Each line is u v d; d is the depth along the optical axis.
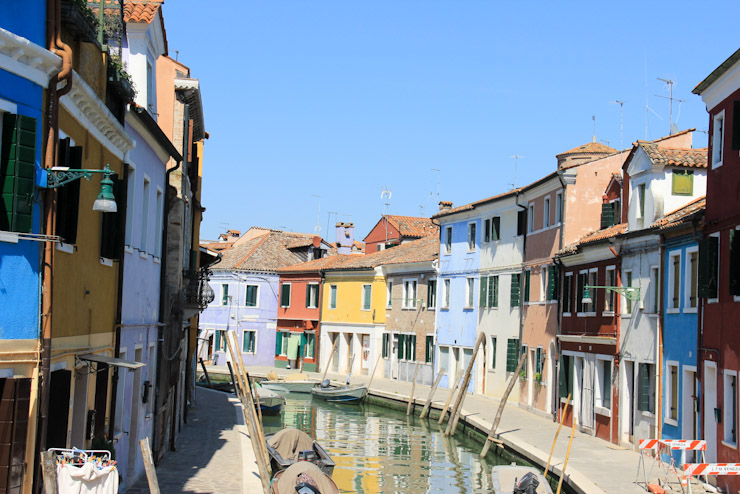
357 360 48.09
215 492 15.09
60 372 10.19
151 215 16.56
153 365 17.25
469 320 38.84
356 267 47.53
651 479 17.78
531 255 32.81
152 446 17.44
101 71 11.76
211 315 55.47
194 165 26.91
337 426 31.05
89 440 11.87
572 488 17.77
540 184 31.42
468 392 38.28
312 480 14.73
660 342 20.89
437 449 26.22
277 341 54.22
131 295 14.66
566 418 27.58
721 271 17.31
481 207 37.81
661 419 20.73
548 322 30.38
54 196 9.38
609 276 24.83
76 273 10.89
